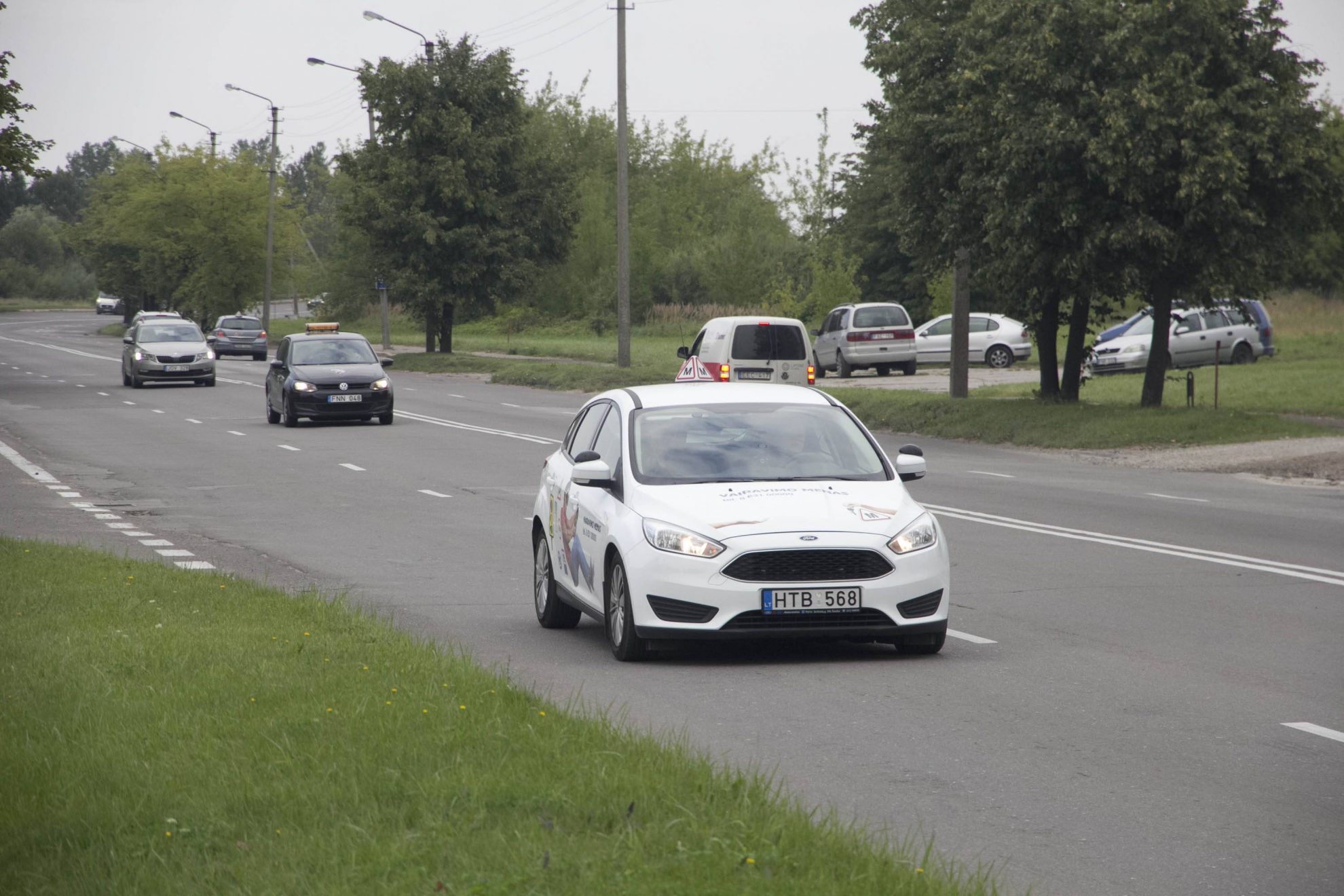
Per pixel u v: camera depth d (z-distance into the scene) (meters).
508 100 163.38
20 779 14.95
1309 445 63.31
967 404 80.44
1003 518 44.34
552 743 16.38
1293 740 18.73
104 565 32.91
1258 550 37.44
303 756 15.83
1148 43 67.81
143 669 21.05
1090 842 14.49
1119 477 57.62
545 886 11.70
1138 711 20.45
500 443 72.44
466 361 153.00
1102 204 69.38
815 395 27.86
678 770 15.32
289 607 27.38
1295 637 26.03
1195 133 66.81
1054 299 78.69
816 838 13.12
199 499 51.09
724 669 23.62
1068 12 67.56
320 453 67.62
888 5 80.88
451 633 27.44
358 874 12.11
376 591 32.53
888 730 19.38
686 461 25.50
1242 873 13.54
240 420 88.25
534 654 25.27
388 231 161.62
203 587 29.88
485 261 161.62
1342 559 35.81
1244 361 109.75
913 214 80.81
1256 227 69.94
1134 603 29.83
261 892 11.87
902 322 126.19
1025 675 22.91
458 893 11.59
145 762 15.77
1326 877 13.44
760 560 23.30
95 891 11.98
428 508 48.47
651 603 23.48
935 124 74.25
